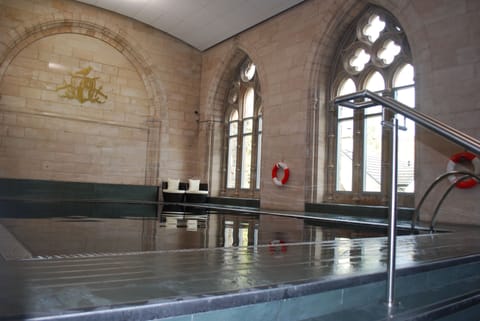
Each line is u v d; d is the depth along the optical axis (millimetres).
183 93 16078
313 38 11367
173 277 2119
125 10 14289
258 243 4434
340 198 10891
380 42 10195
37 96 13227
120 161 14789
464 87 7676
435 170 7988
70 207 9992
